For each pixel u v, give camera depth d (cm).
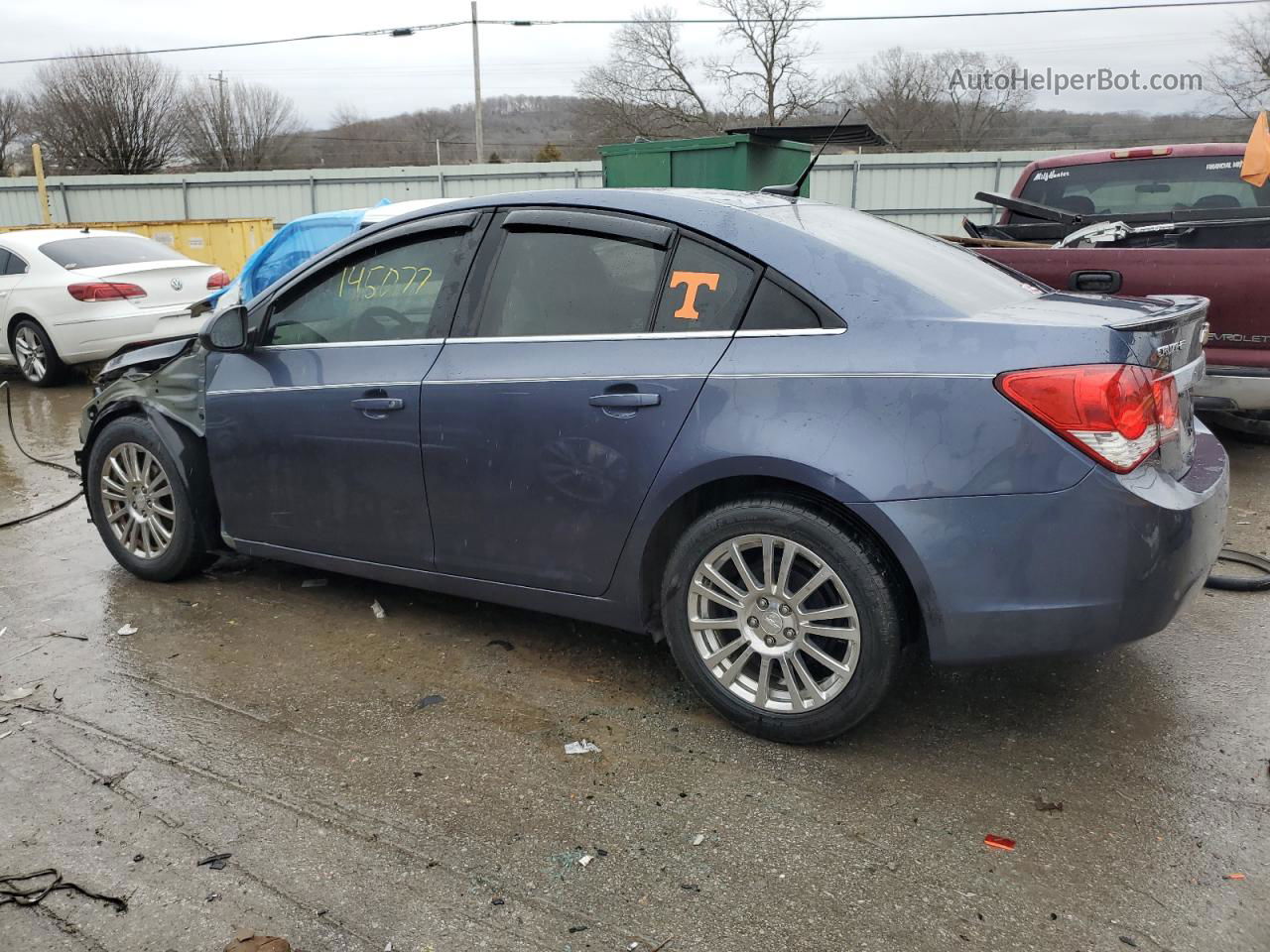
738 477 296
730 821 267
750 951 220
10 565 482
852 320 282
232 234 1820
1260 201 690
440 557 358
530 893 239
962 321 273
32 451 747
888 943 221
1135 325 262
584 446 315
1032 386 258
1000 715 321
